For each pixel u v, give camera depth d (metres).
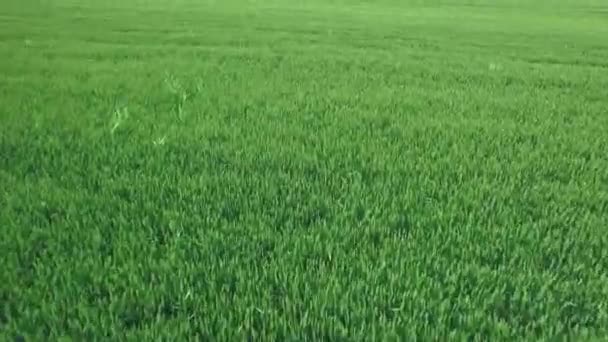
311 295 3.03
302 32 21.95
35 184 4.65
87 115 6.92
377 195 4.52
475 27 28.14
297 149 5.77
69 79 9.60
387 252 3.55
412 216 4.15
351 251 3.55
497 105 8.83
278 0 47.03
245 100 8.16
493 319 2.88
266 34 20.39
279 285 3.16
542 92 10.41
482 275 3.32
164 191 4.56
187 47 15.52
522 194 4.82
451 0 54.28
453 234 3.86
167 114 7.15
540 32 26.45
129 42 16.44
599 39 23.67
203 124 6.64
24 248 3.56
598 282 3.31
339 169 5.23
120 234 3.72
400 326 2.73
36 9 26.77
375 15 34.12
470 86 10.79
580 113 8.56
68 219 3.94
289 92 9.08
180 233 3.81
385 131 6.68
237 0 44.28
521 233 3.91
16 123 6.39
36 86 8.84
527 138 6.77
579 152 6.22
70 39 16.44
